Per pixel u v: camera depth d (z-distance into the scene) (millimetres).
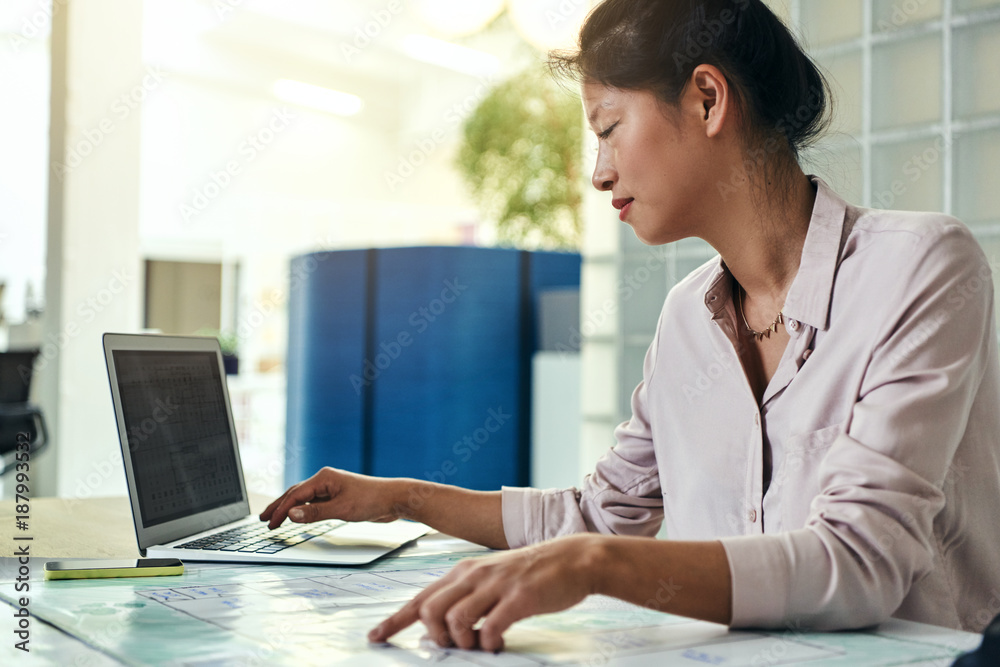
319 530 1113
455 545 1078
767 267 902
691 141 849
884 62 2727
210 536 1056
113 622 661
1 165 7777
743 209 877
